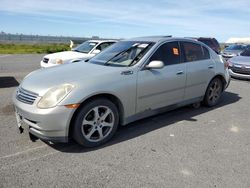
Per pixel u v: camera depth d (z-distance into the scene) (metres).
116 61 4.60
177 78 4.91
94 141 3.88
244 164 3.47
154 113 4.73
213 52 6.03
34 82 3.87
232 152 3.80
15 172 3.19
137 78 4.26
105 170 3.28
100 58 4.91
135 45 4.84
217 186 2.98
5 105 5.92
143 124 4.85
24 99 3.71
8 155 3.60
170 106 4.99
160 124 4.87
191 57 5.36
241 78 10.03
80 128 3.70
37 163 3.42
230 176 3.18
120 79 4.05
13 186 2.92
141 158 3.59
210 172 3.26
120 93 4.04
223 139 4.26
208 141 4.17
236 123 5.03
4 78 9.64
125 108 4.19
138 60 4.43
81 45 11.16
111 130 4.06
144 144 4.03
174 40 5.11
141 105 4.42
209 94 5.91
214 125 4.89
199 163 3.47
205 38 16.86
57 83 3.66
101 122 3.94
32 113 3.50
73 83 3.66
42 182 3.00
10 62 16.28
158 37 5.18
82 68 4.32
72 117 3.68
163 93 4.73
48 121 3.46
